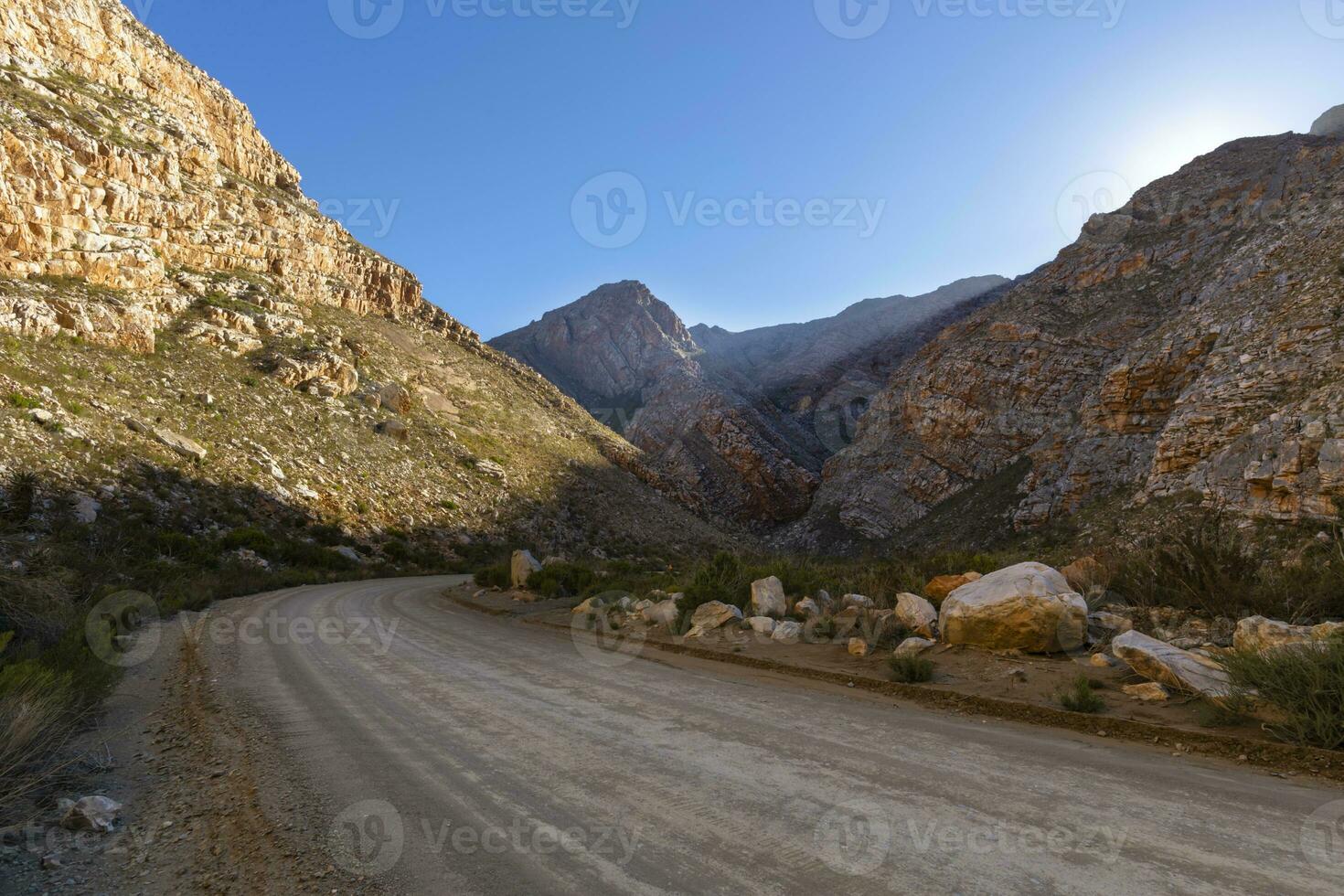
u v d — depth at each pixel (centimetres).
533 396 9062
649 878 253
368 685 661
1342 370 2542
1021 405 6216
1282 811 310
